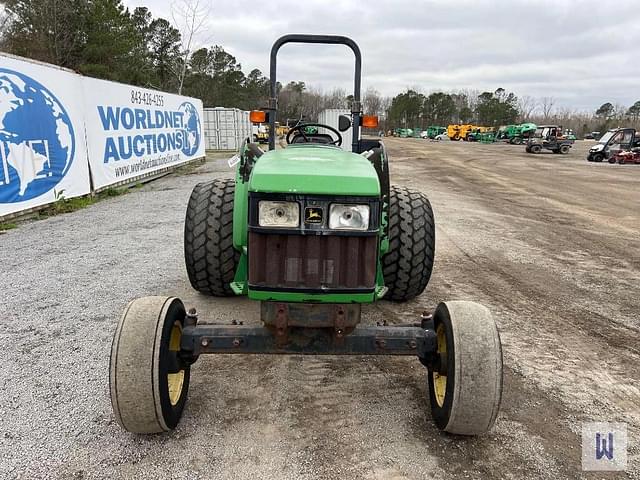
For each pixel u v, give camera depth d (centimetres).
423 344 263
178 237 677
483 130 6044
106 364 331
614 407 297
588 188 1368
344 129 394
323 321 254
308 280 248
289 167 261
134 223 768
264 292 251
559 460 249
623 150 2380
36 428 265
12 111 753
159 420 241
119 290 468
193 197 416
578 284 521
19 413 278
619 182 1528
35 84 806
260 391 305
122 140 1138
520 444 260
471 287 500
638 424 281
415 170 1845
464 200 1092
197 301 438
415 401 297
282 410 286
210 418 277
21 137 774
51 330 382
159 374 236
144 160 1278
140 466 239
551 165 2217
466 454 251
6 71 741
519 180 1553
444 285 502
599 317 434
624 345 380
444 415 249
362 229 246
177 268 536
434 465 242
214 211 403
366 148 399
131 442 256
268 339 262
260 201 246
